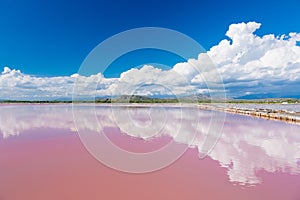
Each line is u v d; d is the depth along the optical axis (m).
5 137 7.81
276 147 6.52
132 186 3.88
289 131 9.20
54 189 3.72
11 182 3.98
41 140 7.34
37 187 3.79
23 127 9.88
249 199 3.43
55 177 4.23
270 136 8.16
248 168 4.75
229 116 15.02
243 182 4.04
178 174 4.44
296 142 7.17
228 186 3.85
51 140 7.34
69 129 9.40
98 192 3.64
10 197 3.44
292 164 4.98
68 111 17.88
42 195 3.51
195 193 3.62
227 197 3.47
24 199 3.38
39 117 13.62
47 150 6.12
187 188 3.80
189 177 4.29
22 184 3.90
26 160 5.22
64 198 3.43
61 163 5.05
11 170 4.57
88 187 3.82
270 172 4.50
